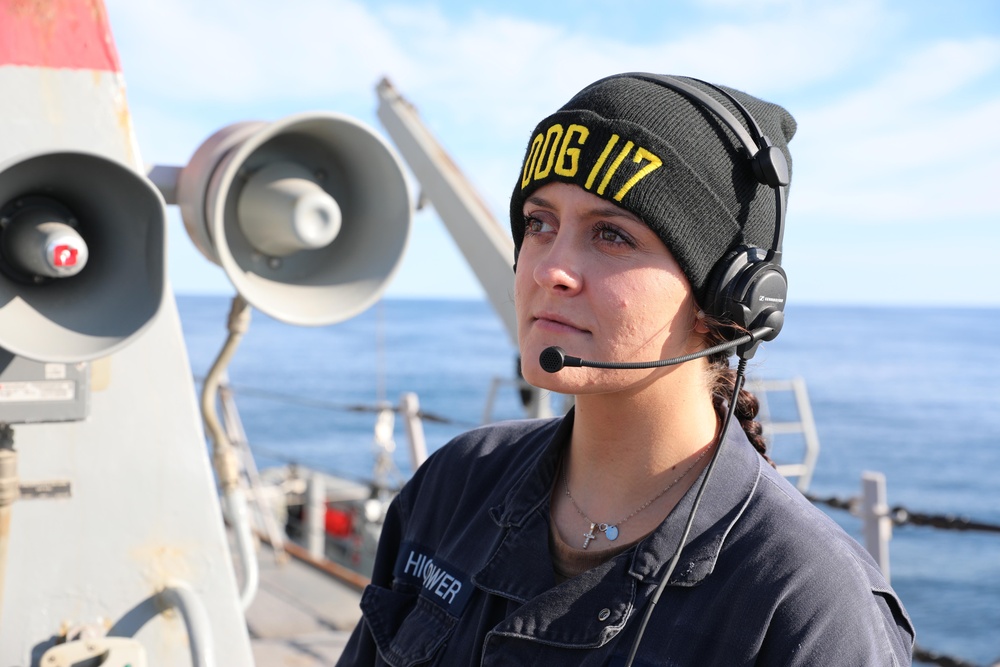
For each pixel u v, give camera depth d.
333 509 9.02
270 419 52.47
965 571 25.80
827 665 0.96
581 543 1.16
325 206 1.53
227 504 1.90
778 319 1.12
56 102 1.60
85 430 1.69
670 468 1.13
